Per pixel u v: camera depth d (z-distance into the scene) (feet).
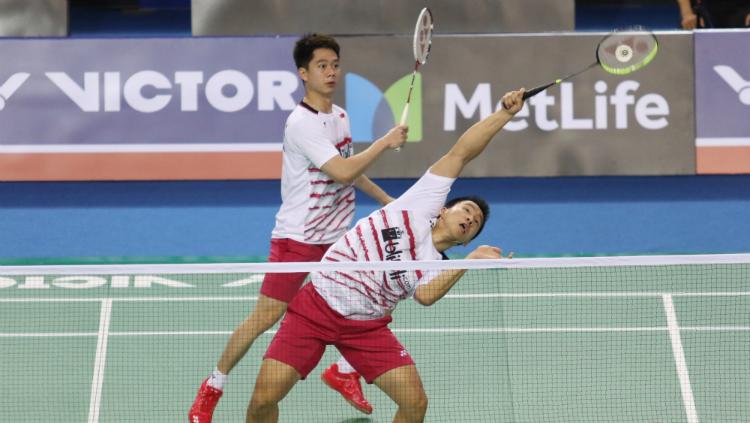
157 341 65.51
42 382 59.77
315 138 51.49
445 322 67.92
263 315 52.54
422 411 47.42
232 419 55.62
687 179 82.12
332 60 52.06
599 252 81.35
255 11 81.46
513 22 81.41
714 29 79.56
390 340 47.67
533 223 81.76
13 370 61.26
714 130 79.46
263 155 79.05
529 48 78.84
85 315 69.31
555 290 73.00
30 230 81.25
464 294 72.23
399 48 78.79
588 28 90.68
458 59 78.84
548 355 63.16
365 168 51.16
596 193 82.07
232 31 81.61
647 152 79.56
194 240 81.56
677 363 61.93
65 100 78.64
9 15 82.12
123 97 78.69
